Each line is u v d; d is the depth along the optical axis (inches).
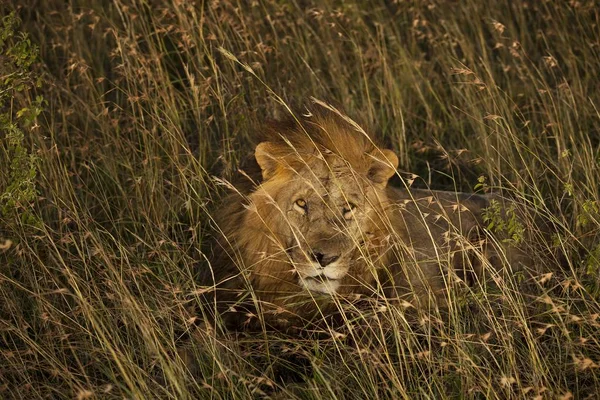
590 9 597.0
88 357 363.9
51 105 493.4
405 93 564.1
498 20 607.8
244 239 374.0
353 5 604.4
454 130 540.7
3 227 413.1
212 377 335.0
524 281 394.6
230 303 380.2
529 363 345.1
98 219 454.9
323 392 342.6
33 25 591.2
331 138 370.3
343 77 548.1
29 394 347.3
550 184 465.1
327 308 376.8
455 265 405.1
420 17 610.5
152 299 373.7
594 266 363.9
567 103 507.8
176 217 433.4
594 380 343.0
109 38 589.3
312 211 359.6
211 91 500.1
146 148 462.6
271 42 574.6
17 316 374.0
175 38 544.7
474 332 365.7
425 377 332.2
